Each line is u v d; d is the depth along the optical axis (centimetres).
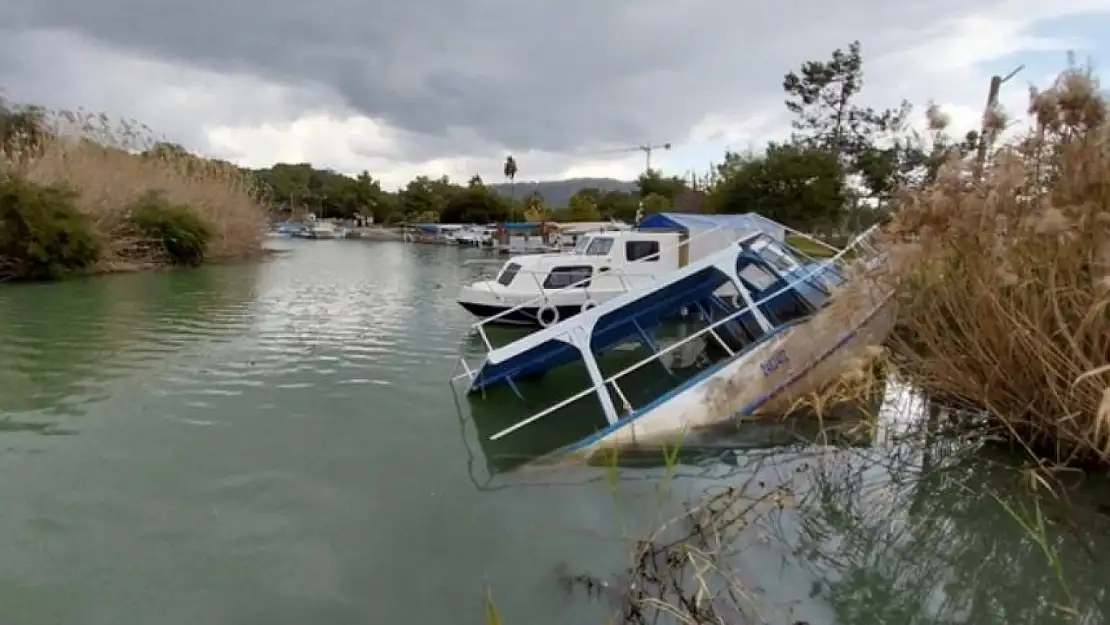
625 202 7581
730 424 723
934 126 686
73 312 1527
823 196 3700
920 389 695
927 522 503
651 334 1278
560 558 465
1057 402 542
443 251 4731
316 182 11488
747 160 4662
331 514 542
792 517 511
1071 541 471
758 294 1124
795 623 381
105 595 427
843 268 900
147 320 1447
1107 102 496
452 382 978
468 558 469
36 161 2377
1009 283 519
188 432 740
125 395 873
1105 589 419
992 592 418
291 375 997
